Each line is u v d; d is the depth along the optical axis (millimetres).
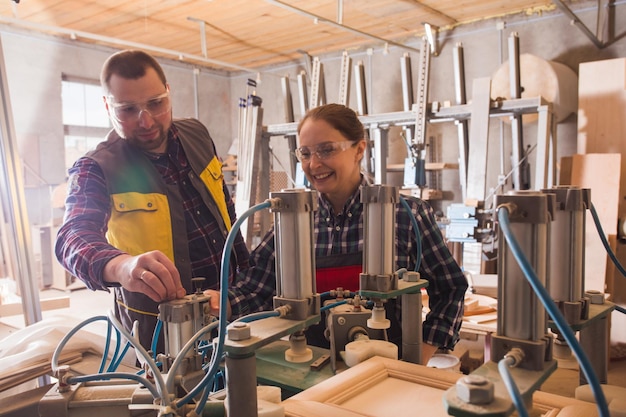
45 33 5484
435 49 5141
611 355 3271
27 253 1841
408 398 860
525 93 4070
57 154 5688
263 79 6801
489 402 525
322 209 1427
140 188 1499
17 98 5367
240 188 4047
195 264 1621
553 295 779
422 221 1375
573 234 761
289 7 3799
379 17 4730
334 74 6023
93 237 1221
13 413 1049
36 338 1402
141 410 706
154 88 1419
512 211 601
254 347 673
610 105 3504
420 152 3541
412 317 1044
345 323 1082
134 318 1456
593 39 4176
